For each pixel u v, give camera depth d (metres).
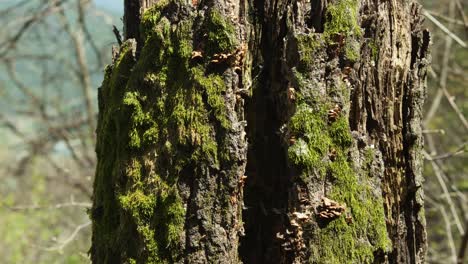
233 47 2.04
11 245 8.03
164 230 1.99
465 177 7.39
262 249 2.17
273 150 2.18
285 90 2.12
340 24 2.07
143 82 2.10
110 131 2.19
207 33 2.05
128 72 2.19
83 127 8.38
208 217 1.98
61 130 7.96
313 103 2.02
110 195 2.15
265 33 2.21
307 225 1.98
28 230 8.06
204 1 2.10
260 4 2.21
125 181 2.09
